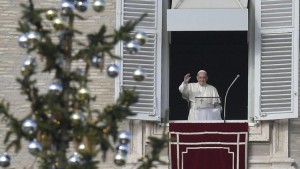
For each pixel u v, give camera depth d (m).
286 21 76.69
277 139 76.38
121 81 76.06
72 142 59.53
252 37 76.81
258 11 76.81
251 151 76.25
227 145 75.94
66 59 58.56
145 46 76.50
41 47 58.12
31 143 57.75
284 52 76.56
